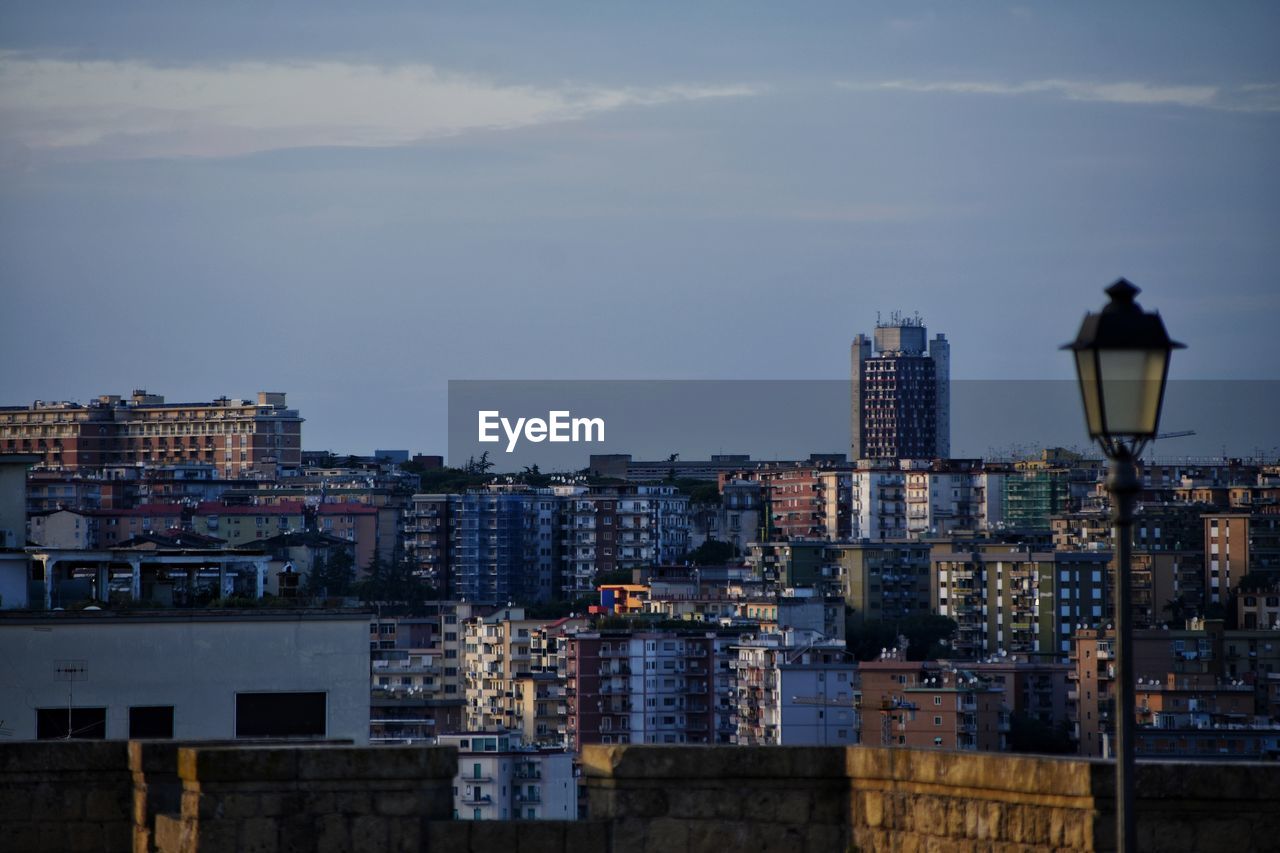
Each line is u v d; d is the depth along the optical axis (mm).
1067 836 17828
